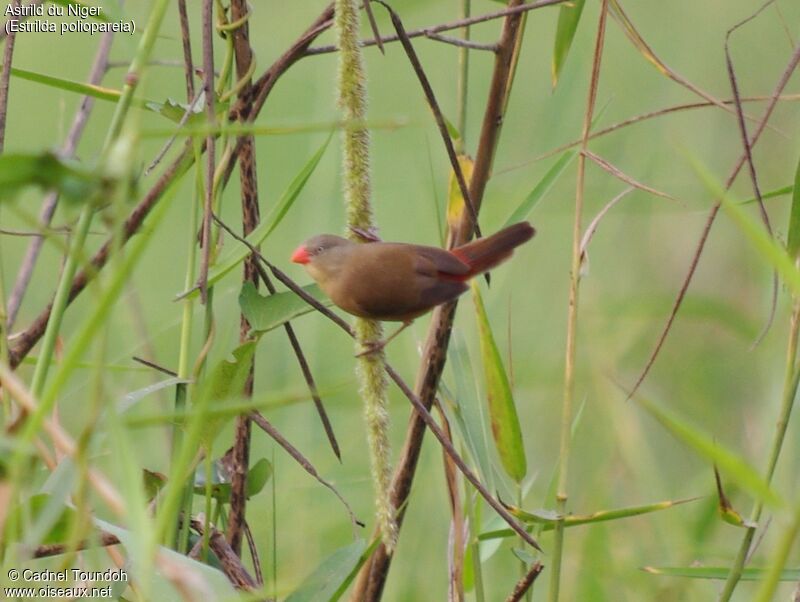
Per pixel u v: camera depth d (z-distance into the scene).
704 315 8.55
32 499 3.86
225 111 5.40
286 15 11.70
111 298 3.08
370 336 5.27
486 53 12.22
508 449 5.90
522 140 11.27
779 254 3.26
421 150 10.65
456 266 5.42
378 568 5.94
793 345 5.47
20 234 5.16
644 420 9.38
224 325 6.89
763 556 7.56
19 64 11.73
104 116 11.48
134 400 4.77
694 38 11.96
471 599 7.41
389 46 12.41
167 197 3.20
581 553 7.34
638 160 10.63
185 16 5.44
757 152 10.95
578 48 10.15
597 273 10.41
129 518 3.25
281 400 3.59
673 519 7.77
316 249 5.39
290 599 4.86
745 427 8.84
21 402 3.66
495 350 5.71
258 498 8.01
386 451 5.04
